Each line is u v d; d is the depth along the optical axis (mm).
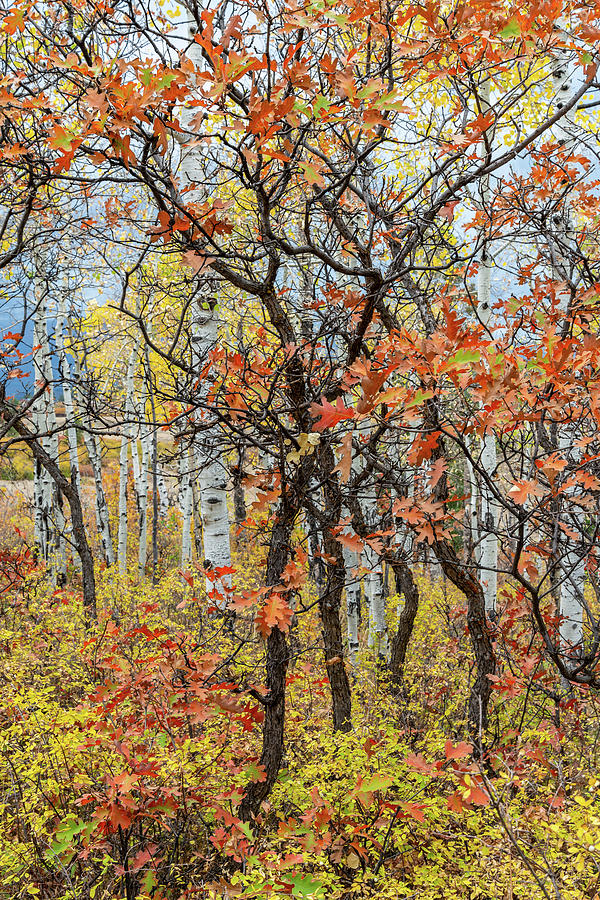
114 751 2727
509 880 2203
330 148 3014
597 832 1977
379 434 2787
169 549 15555
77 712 2887
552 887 2131
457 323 1852
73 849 2402
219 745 3002
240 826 2354
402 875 2672
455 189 2594
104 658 3535
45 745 2945
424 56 2291
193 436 3102
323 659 4777
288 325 2881
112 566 10172
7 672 4137
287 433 2434
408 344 1933
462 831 2910
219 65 1580
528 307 3141
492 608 5336
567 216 4301
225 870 2639
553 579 3561
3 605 6840
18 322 3787
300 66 1824
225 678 3123
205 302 4148
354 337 2865
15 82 2109
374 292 2691
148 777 2523
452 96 3293
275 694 2852
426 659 5980
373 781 2492
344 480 1529
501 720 4199
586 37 2193
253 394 2664
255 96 1802
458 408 2377
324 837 2477
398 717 4430
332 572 4090
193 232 2201
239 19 1863
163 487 18062
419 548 3814
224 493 5059
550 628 3922
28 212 2717
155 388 2703
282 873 2326
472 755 3180
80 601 6621
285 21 1959
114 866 2533
